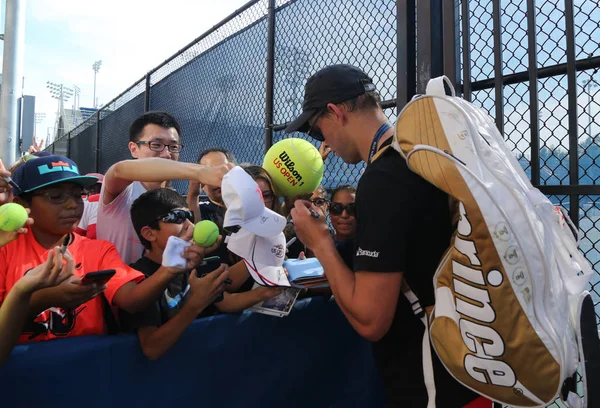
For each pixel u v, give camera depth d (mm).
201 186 2889
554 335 1079
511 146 2076
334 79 1422
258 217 1373
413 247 1247
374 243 1201
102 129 8789
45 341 1271
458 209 1209
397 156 1284
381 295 1189
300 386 1765
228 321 1566
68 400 1263
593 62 1859
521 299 1063
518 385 1102
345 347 1888
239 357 1594
